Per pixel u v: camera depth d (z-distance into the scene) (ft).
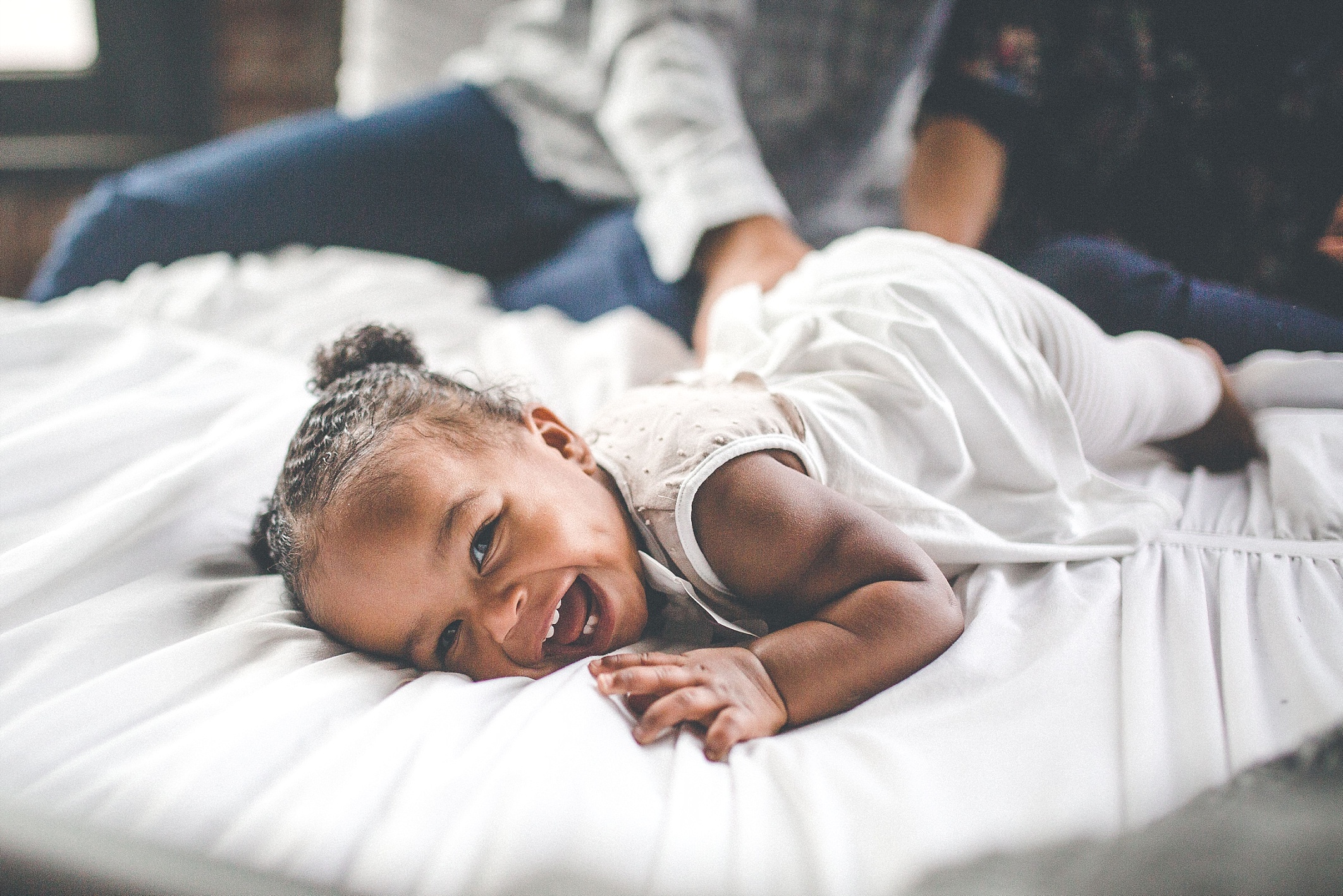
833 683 1.78
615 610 2.09
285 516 2.20
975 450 2.42
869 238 3.09
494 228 5.08
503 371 3.44
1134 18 2.92
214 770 1.48
